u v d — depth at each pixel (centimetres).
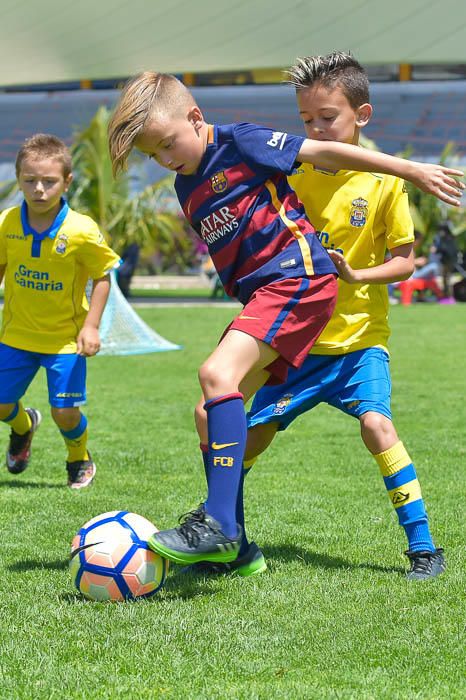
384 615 441
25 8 4541
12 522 625
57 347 719
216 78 5441
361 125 530
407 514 513
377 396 520
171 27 4434
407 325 2288
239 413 449
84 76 4569
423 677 370
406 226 526
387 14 4197
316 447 914
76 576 462
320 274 466
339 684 363
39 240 704
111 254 720
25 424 755
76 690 358
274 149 461
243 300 483
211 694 352
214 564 516
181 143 459
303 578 502
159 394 1266
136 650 395
